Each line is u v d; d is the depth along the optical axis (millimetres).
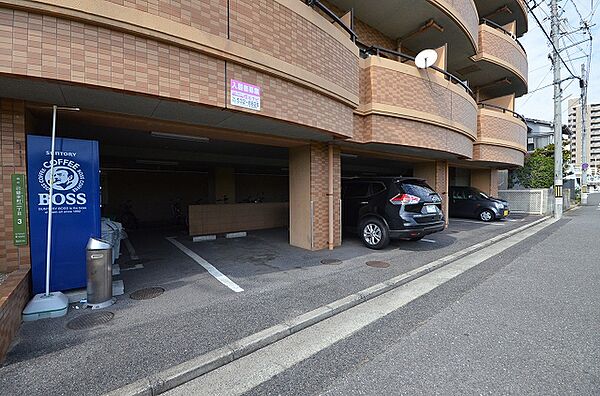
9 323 2873
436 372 2621
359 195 7910
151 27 3377
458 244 7961
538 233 10133
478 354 2891
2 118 3629
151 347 2902
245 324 3396
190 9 3688
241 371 2678
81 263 4070
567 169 20312
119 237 5426
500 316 3721
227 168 13664
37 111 4066
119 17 3191
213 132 5668
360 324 3564
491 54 12156
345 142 7113
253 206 10367
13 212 3672
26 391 2289
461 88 9445
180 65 3680
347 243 8094
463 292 4578
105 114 4355
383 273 5352
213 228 9508
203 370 2637
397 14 8680
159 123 4902
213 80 3951
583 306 4004
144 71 3441
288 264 5973
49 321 3416
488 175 15523
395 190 7215
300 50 4922
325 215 7387
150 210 13734
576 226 11680
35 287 3768
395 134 7172
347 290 4500
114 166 12320
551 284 4898
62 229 3949
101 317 3543
